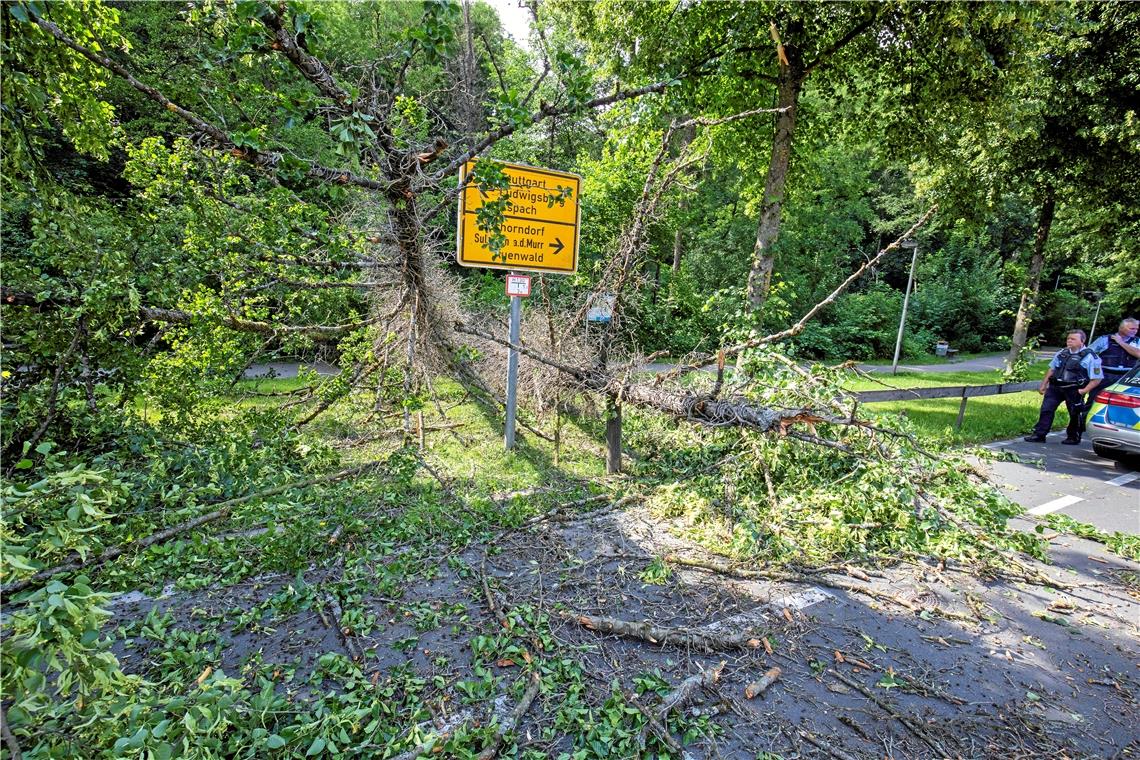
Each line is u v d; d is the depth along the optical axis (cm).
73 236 368
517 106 323
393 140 344
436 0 246
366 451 605
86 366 420
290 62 270
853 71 977
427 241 553
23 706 140
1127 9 990
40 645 139
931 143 966
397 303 539
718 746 235
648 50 870
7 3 219
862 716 257
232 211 492
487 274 949
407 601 335
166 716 220
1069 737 252
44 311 392
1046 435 877
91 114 340
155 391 469
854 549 420
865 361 2131
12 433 372
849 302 2297
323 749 219
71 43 254
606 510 482
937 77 834
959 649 313
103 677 149
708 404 466
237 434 480
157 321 475
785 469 496
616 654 292
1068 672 298
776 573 382
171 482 405
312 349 695
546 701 254
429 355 552
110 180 1073
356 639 296
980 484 524
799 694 270
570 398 651
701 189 1673
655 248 1077
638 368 602
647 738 237
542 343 667
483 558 389
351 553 379
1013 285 2817
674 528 447
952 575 394
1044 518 492
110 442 444
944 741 245
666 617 328
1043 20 778
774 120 962
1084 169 1138
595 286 670
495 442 661
